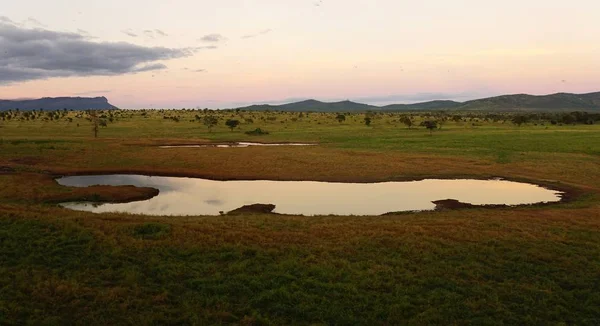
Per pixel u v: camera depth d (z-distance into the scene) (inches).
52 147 2541.8
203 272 679.1
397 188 1605.6
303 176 1827.0
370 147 2810.0
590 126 4694.9
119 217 975.6
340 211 1243.2
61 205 1291.8
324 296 610.2
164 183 1713.8
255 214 1146.0
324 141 3297.2
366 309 582.6
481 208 1253.7
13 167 1863.9
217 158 2272.4
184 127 4537.4
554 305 598.5
